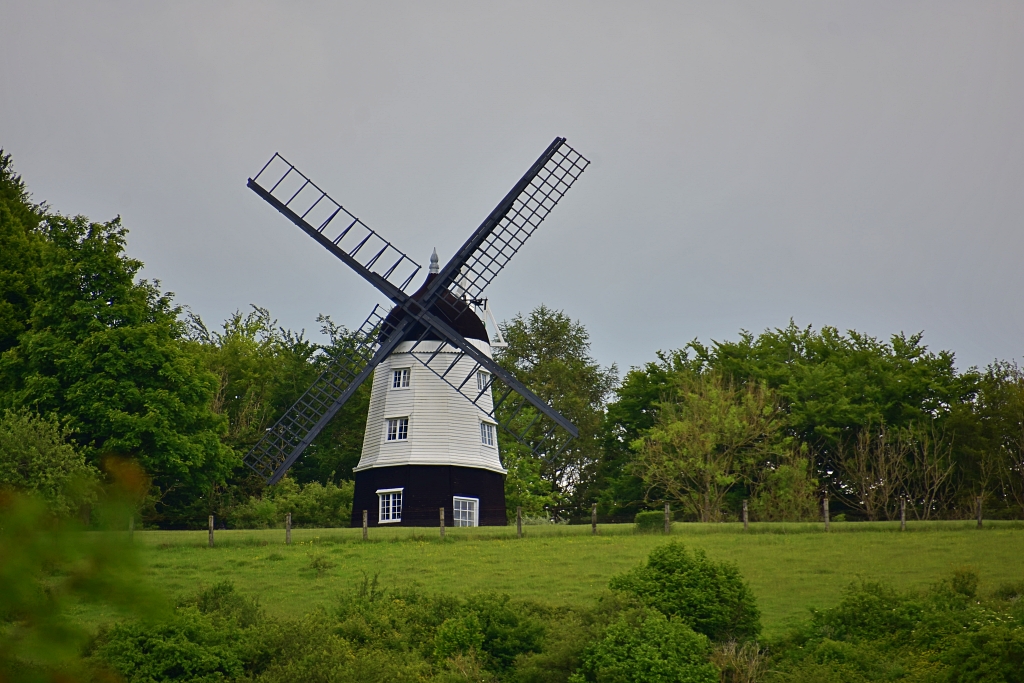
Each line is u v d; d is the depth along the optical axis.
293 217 63.19
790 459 70.94
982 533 50.97
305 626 34.78
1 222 69.06
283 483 74.94
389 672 31.73
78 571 8.53
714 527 52.91
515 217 64.12
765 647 35.44
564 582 43.41
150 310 63.59
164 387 61.28
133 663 31.09
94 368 59.41
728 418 69.75
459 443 62.16
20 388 59.97
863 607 36.12
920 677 30.78
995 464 75.94
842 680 31.30
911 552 47.38
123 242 62.12
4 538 8.36
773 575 44.09
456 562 47.31
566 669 33.00
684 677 31.58
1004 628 30.62
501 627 35.25
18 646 8.67
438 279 62.91
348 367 64.19
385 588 40.66
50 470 47.03
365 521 53.09
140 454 58.34
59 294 60.00
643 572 38.38
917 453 76.12
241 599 37.78
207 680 31.12
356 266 63.16
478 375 64.12
